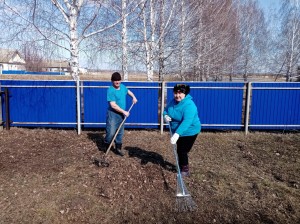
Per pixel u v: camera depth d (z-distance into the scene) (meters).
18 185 4.49
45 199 4.07
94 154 6.02
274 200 4.21
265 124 8.45
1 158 5.66
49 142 6.98
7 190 4.32
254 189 4.56
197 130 4.62
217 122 8.47
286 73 23.23
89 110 8.27
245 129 8.42
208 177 5.03
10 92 8.09
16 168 5.16
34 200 4.04
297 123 8.43
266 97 8.33
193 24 12.30
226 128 8.51
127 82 8.19
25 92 8.12
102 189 4.39
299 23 22.31
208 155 6.38
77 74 8.51
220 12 16.03
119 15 9.85
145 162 5.58
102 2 8.20
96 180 4.68
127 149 6.52
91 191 4.34
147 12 11.11
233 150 6.82
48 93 8.16
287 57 23.09
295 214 3.85
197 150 6.75
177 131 4.27
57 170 5.10
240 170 5.43
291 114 8.39
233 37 20.16
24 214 3.71
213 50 14.73
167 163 5.60
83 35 8.41
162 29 11.02
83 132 8.24
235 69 23.50
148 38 11.22
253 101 8.35
